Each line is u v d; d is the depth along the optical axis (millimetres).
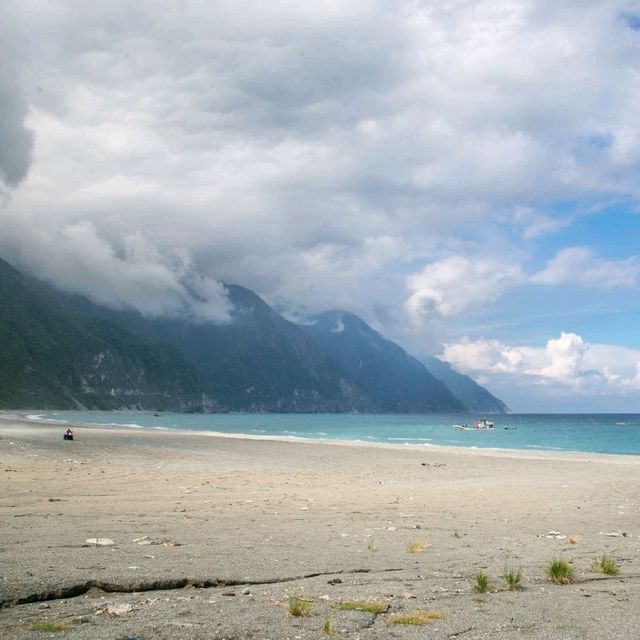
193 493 21141
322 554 11219
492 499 21734
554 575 9812
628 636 6898
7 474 25062
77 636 6266
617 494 24234
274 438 76312
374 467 37812
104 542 11250
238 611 7395
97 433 71875
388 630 6883
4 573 8648
